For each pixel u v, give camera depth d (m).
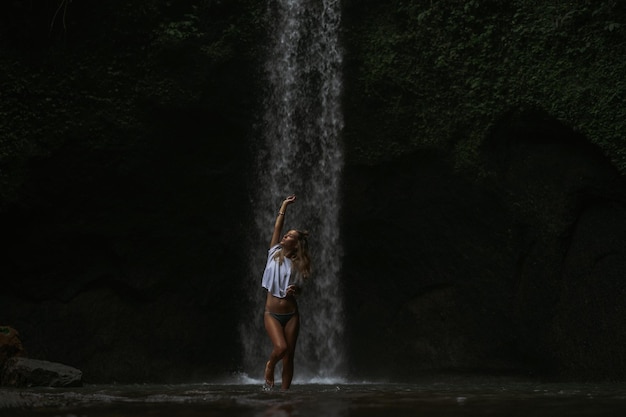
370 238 16.03
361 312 16.20
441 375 15.11
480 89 14.76
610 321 13.27
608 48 13.66
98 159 15.23
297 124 16.48
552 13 14.30
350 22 16.34
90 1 15.37
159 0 15.62
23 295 15.16
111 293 15.74
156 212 15.91
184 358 15.96
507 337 14.64
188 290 16.16
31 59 14.98
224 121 16.08
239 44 15.95
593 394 5.42
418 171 15.46
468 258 15.10
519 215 14.43
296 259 7.04
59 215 15.20
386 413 3.67
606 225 13.73
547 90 13.93
